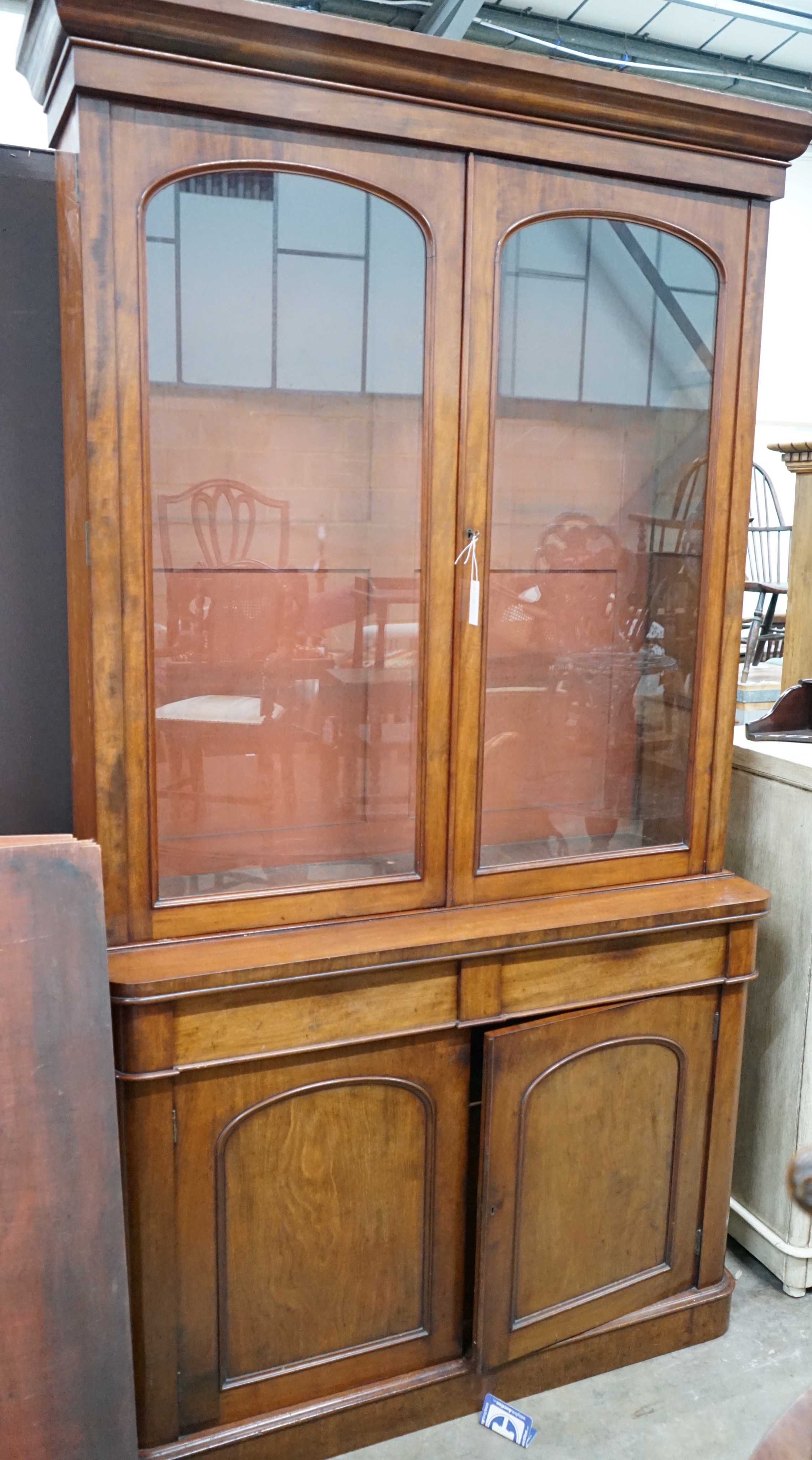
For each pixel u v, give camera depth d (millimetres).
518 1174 1612
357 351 1444
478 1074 1775
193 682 1438
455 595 1539
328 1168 1533
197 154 1304
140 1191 1414
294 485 1447
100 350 1291
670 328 1622
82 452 1344
